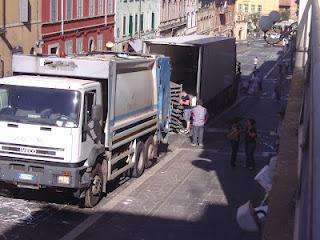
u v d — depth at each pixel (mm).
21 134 12516
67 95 12602
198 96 26016
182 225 12609
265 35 17562
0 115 12664
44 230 11852
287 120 8102
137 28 49844
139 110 16422
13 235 11438
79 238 11516
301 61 11555
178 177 17031
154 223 12664
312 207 1926
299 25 11953
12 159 12617
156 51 27266
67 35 35438
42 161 12500
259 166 19266
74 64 14047
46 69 14320
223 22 94062
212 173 17812
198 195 15148
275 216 4625
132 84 15773
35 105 12672
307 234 2074
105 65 13891
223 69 32438
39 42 31297
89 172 12922
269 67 69312
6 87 12805
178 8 63938
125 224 12500
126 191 15094
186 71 27391
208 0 82062
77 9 36750
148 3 52531
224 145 22953
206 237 11898
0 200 13625
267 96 43188
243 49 94312
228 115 32281
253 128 18453
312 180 2021
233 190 15867
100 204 13820
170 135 24562
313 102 2389
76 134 12383
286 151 6492
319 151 2010
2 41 27109
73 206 13516
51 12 32844
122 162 15672
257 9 111750
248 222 6152
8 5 27422
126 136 15273
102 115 13758
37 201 13703
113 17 43969
